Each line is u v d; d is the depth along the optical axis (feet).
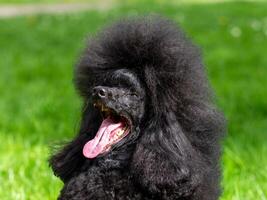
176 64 14.48
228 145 25.98
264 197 20.44
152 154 14.16
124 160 14.52
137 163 14.19
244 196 20.83
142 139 14.35
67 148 15.35
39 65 43.39
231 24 57.93
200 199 14.52
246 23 57.88
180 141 14.17
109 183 14.48
